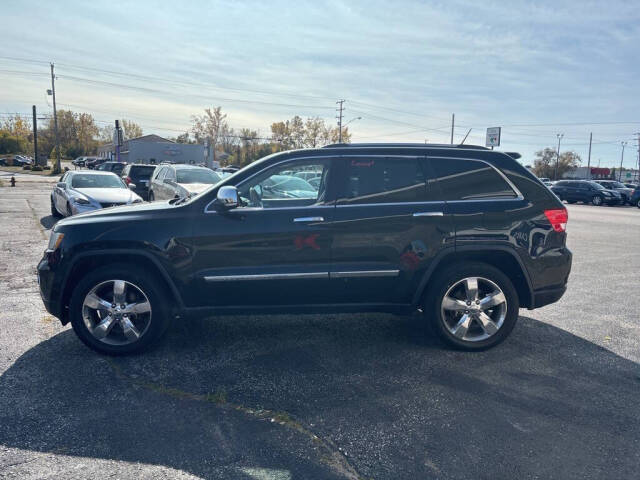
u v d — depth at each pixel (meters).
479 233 4.44
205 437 3.04
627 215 22.77
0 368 4.01
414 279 4.43
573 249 10.83
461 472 2.71
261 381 3.83
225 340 4.73
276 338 4.80
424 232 4.39
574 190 34.78
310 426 3.17
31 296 6.12
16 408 3.36
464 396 3.62
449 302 4.46
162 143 62.19
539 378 3.96
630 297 6.59
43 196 22.42
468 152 4.60
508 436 3.09
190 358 4.28
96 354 4.33
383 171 4.48
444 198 4.47
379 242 4.36
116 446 2.92
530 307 4.63
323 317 5.49
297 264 4.32
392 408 3.43
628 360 4.38
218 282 4.27
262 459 2.81
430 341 4.79
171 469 2.71
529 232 4.50
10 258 8.37
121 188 12.75
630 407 3.50
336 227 4.32
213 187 4.41
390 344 4.68
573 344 4.76
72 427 3.12
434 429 3.16
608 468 2.77
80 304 4.22
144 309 4.26
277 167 4.46
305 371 4.04
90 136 114.81
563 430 3.17
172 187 13.63
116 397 3.54
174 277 4.25
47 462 2.76
